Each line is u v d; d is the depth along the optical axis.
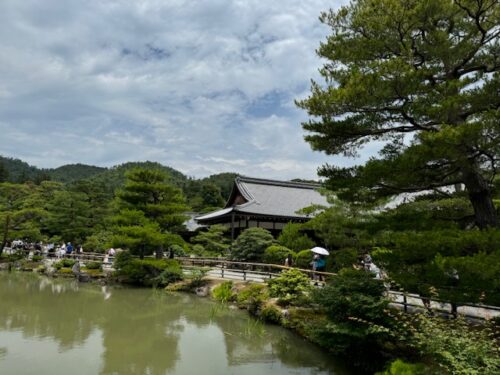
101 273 26.73
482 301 8.25
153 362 10.59
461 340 7.07
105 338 12.86
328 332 10.24
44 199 41.06
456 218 10.34
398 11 9.23
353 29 10.48
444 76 10.25
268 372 9.83
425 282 8.29
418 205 11.51
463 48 9.64
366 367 9.58
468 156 8.91
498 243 7.41
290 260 21.03
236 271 21.73
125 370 9.95
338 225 16.38
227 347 11.93
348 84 9.21
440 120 9.06
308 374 9.68
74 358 10.81
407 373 7.15
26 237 38.09
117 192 25.78
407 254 8.30
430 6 9.07
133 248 26.39
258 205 29.86
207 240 30.39
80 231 36.97
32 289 22.64
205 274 22.77
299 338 12.34
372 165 9.15
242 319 15.30
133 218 23.69
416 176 9.27
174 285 22.42
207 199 59.75
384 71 8.95
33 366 10.10
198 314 16.28
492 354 7.07
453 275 7.83
